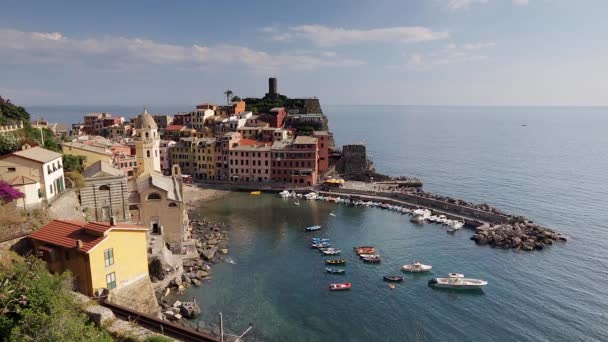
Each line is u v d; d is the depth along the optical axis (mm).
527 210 138125
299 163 175500
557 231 115562
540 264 92562
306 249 102375
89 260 45188
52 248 47344
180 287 77875
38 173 65562
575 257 96562
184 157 186625
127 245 50781
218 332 64000
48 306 34000
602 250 100875
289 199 157125
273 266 91312
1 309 33594
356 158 193375
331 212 138625
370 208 144250
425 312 72500
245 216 133125
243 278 84625
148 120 113250
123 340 37938
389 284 82938
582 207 140375
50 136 119812
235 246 103938
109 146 157000
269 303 74562
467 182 186875
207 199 155750
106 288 47625
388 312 72500
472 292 79688
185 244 93562
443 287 81125
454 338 64938
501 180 188750
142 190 88562
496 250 101562
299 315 70875
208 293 77438
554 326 68188
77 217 73812
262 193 166750
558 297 77500
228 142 180000
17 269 39719
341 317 70625
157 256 77625
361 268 90625
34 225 53781
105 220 82875
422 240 109438
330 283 83125
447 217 129500
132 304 51062
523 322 69375
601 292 79312
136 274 52312
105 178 82500
